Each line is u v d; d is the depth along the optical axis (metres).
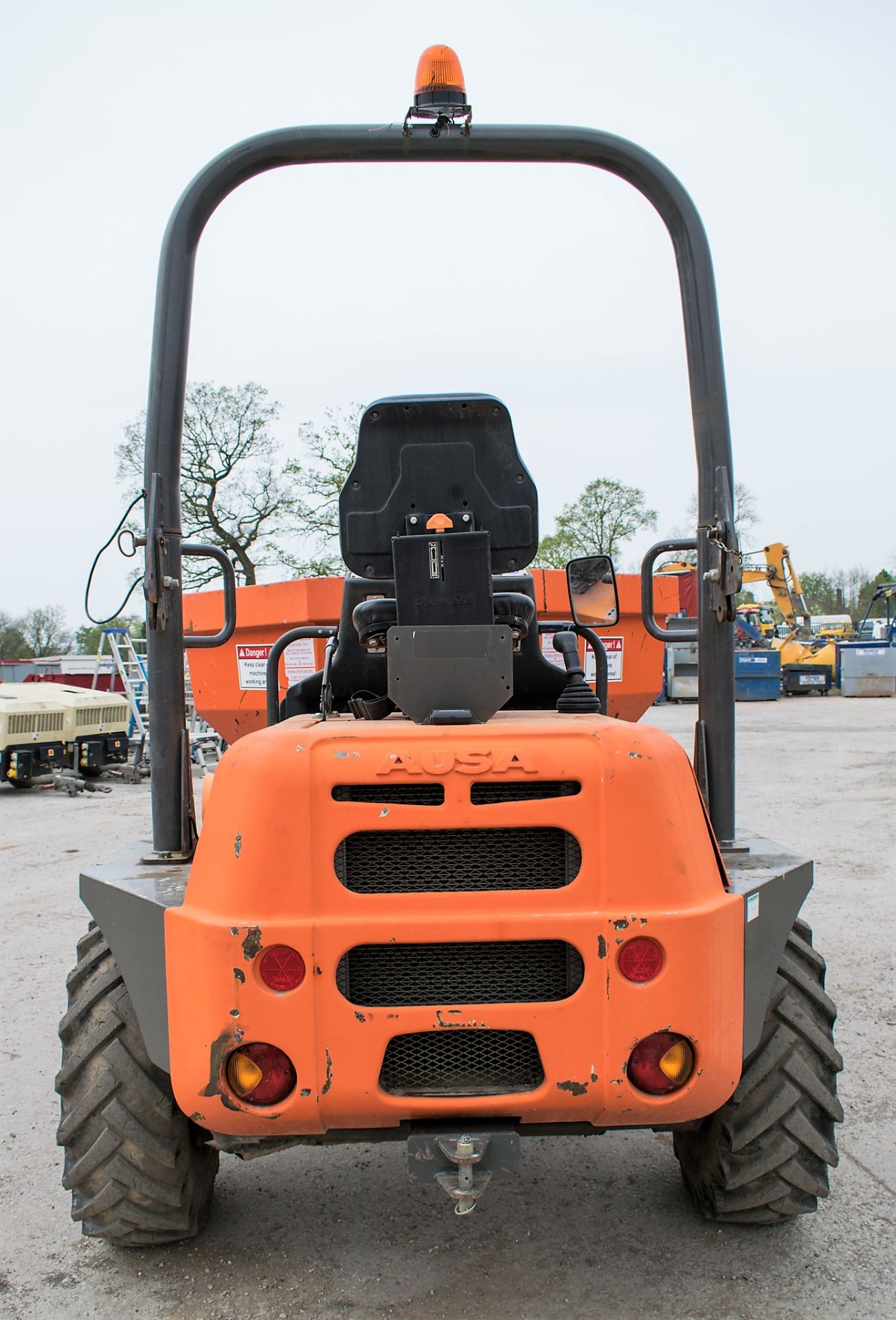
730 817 2.92
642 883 2.21
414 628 2.45
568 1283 2.65
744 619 33.84
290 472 28.61
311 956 2.17
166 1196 2.64
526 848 2.26
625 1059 2.19
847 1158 3.31
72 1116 2.63
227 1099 2.19
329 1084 2.19
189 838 2.94
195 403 28.31
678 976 2.19
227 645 6.89
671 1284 2.63
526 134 2.94
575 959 2.24
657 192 3.01
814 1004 2.76
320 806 2.20
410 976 2.25
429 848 2.25
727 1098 2.31
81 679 31.88
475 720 2.45
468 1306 2.57
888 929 5.91
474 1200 2.23
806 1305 2.54
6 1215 3.10
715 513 2.90
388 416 2.83
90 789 12.78
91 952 2.92
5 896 7.22
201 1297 2.64
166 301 2.89
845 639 39.41
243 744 2.30
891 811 9.81
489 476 2.83
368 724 2.50
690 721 20.69
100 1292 2.68
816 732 18.47
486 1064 2.27
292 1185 3.26
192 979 2.20
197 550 3.00
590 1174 3.27
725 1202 2.73
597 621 3.09
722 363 2.98
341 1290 2.66
